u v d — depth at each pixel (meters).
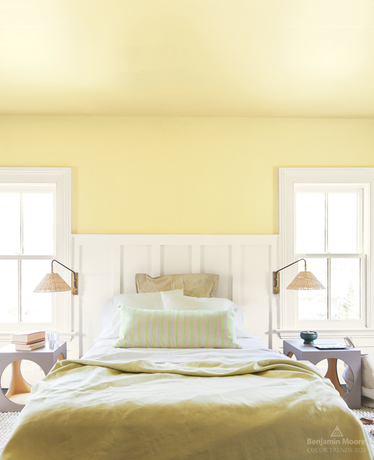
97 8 2.19
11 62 2.81
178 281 3.82
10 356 3.21
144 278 3.83
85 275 3.94
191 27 2.38
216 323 3.12
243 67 2.91
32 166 3.96
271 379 2.29
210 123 4.05
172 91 3.36
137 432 1.81
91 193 3.98
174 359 2.73
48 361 3.22
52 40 2.52
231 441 1.79
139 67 2.90
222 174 4.05
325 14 2.27
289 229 4.05
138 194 4.00
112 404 1.91
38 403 1.96
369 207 4.12
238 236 4.00
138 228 3.99
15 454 1.76
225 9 2.21
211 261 4.00
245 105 3.70
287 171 4.05
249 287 4.00
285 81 3.16
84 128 3.99
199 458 1.77
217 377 2.32
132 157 4.01
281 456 1.79
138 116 4.01
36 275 4.08
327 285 4.17
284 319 4.03
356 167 4.10
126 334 3.09
